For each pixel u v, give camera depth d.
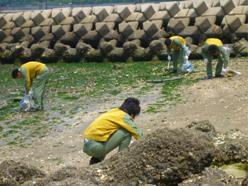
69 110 15.39
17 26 28.42
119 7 26.47
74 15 27.11
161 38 24.55
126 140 8.44
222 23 23.89
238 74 17.16
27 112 15.50
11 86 20.64
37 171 6.73
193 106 14.11
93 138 8.43
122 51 24.50
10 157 11.59
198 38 24.20
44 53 26.34
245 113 12.77
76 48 25.77
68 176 5.96
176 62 19.38
